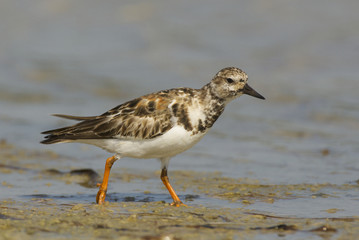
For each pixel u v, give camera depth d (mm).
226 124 16062
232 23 23391
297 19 23203
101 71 20250
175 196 9992
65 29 24203
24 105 17875
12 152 13703
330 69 19562
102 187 9930
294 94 17703
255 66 19969
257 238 7734
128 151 9789
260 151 13781
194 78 19234
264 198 10164
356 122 15641
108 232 7914
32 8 26000
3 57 21703
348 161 12773
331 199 9984
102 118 9930
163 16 24609
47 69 20578
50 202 9844
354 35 21469
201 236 7797
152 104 9656
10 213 8891
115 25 24312
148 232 7938
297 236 7820
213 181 11516
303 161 12891
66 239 7594
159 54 21359
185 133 9570
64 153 13797
